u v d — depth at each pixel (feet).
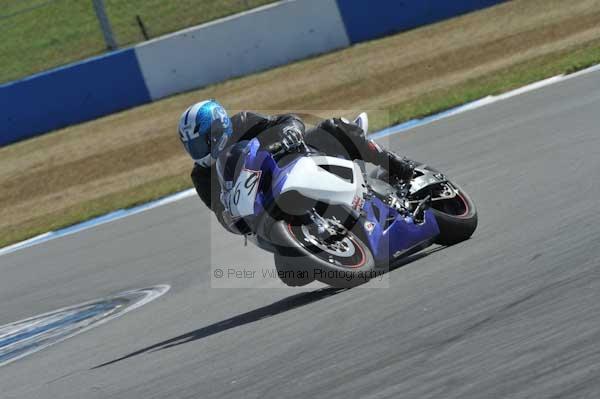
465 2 250.98
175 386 53.01
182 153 195.83
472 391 39.75
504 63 192.34
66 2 323.78
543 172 91.66
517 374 40.34
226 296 78.48
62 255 126.72
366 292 62.95
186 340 65.05
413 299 57.31
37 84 242.78
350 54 238.48
